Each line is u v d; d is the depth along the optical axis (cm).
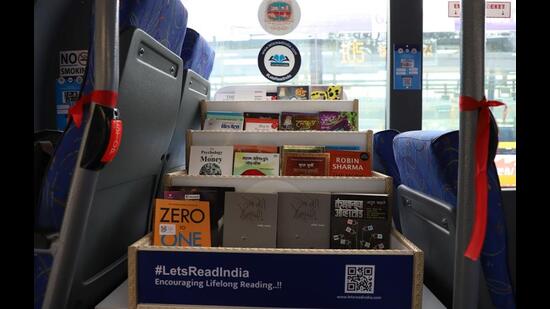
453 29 231
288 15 241
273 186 115
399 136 129
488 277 95
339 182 115
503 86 223
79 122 71
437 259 114
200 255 93
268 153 130
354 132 134
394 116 231
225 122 151
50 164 85
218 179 115
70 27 128
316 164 125
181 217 108
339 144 135
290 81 250
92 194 74
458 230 73
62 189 85
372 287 92
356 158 125
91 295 109
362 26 245
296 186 115
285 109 156
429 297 112
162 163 146
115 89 70
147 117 111
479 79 69
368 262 92
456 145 93
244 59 252
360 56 246
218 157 131
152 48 103
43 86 125
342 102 155
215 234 110
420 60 229
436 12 230
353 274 92
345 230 108
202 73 192
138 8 98
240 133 136
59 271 75
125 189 118
